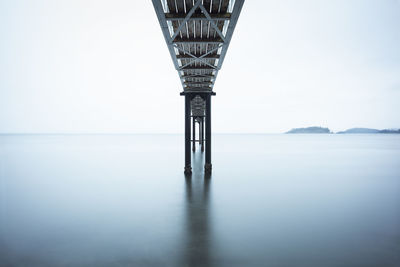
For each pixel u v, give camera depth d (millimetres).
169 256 5359
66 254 5469
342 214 8148
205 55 9773
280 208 8797
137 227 7020
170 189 11609
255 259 5227
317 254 5453
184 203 9375
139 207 8906
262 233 6574
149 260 5199
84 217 7871
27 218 7809
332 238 6273
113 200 9836
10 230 6832
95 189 11695
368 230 6801
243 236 6387
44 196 10484
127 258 5289
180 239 6211
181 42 8945
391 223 7340
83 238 6289
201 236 6398
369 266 4977
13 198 10164
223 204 9242
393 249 5691
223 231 6715
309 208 8789
